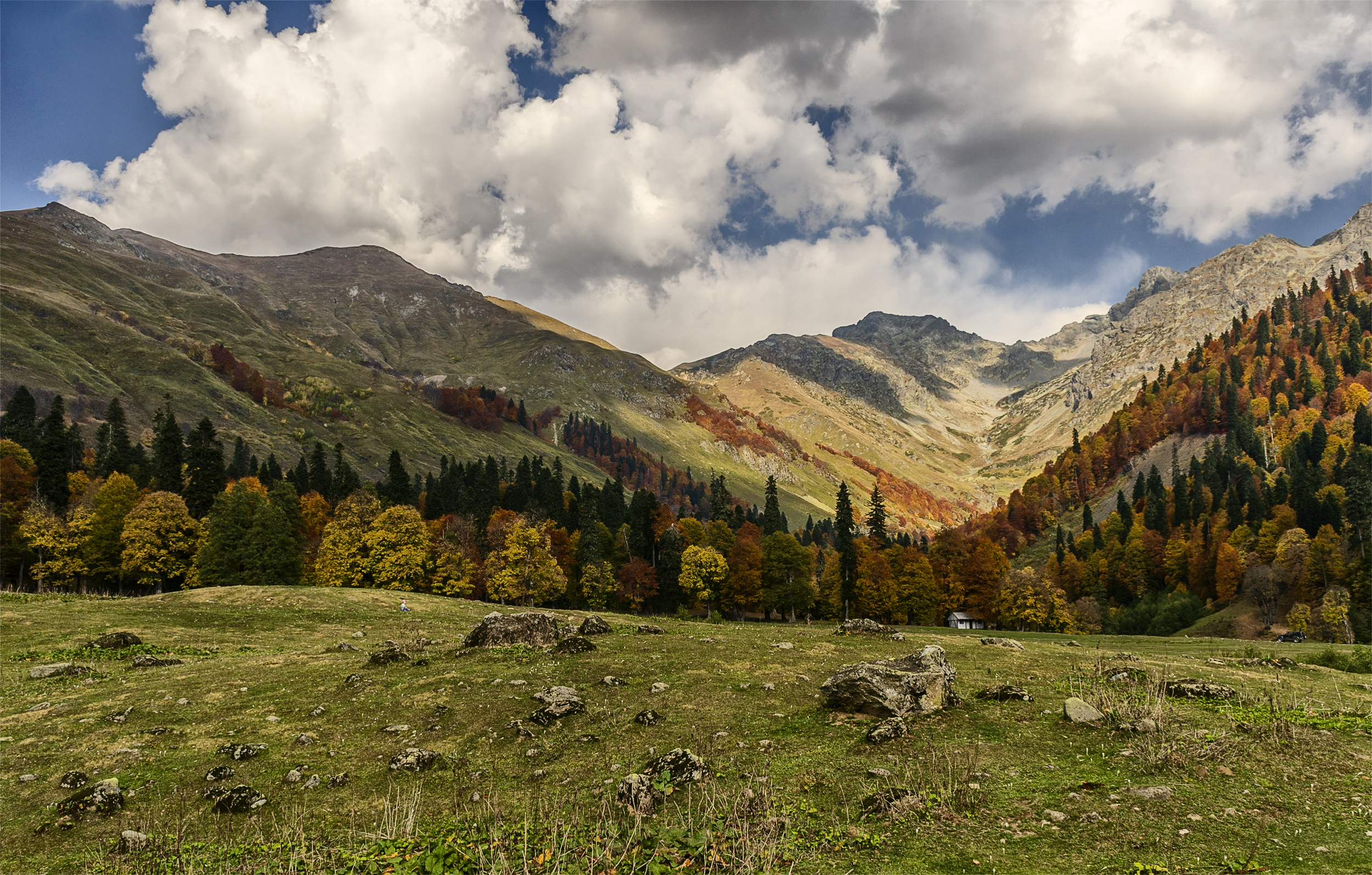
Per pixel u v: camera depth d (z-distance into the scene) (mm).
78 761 22703
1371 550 102938
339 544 86938
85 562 81188
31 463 102500
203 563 79375
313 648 43906
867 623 41688
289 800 19391
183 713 26922
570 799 18281
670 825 15852
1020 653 34969
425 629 53094
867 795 17203
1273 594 108438
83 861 16391
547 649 33938
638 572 102938
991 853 13977
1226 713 22312
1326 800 15469
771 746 21344
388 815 16938
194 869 15227
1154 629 117938
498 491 135750
